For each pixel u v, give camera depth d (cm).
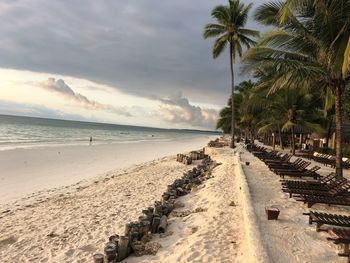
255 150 2814
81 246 697
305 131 3275
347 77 1095
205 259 539
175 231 723
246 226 642
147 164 2361
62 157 2469
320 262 494
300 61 1179
